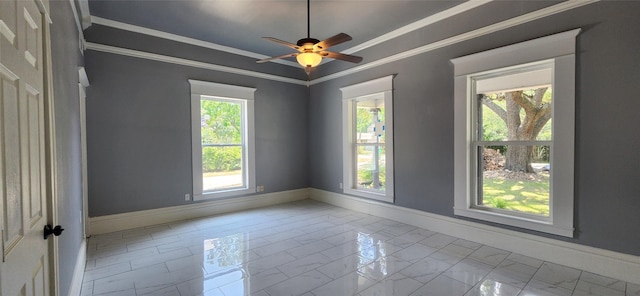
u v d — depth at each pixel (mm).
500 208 3182
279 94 5371
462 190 3373
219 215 4539
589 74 2498
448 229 3541
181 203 4297
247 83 4961
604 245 2455
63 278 1765
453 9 3369
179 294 2230
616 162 2391
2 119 892
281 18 3627
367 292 2248
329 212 4707
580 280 2385
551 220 2768
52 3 1633
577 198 2584
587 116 2516
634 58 2297
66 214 1920
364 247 3174
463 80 3322
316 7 3348
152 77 4039
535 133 2902
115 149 3770
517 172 3045
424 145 3766
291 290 2285
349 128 4891
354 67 4695
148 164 4020
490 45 3105
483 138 3295
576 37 2549
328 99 5289
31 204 1163
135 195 3922
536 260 2791
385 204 4320
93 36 3605
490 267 2652
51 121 1449
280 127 5391
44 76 1414
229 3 3248
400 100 4035
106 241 3373
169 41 4164
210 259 2875
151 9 3381
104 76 3684
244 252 3053
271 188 5285
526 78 2953
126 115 3846
